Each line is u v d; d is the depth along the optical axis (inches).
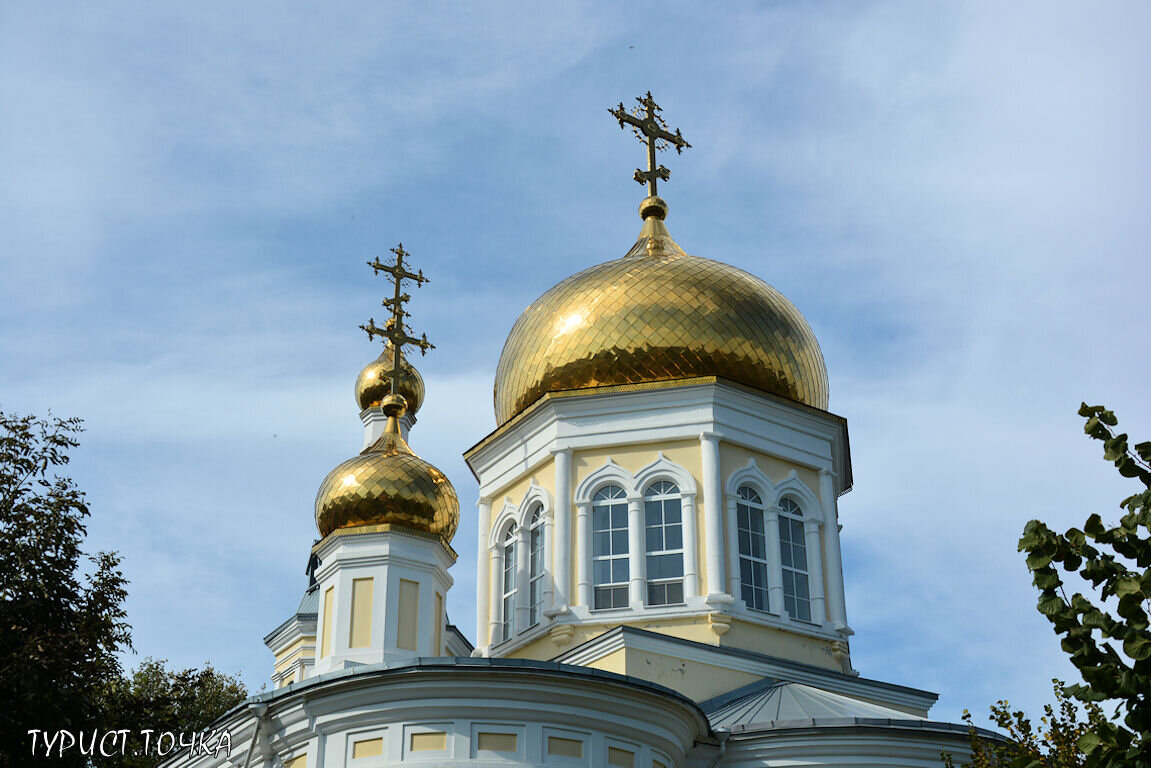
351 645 1136.2
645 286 1221.1
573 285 1257.4
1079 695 556.4
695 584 1107.9
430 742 860.6
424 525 1194.6
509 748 860.0
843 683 1105.4
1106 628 542.9
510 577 1213.7
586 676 865.5
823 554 1183.6
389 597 1149.7
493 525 1235.2
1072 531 563.8
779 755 943.0
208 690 1828.2
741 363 1193.4
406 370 1549.0
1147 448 574.6
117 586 959.6
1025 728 859.4
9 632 900.0
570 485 1165.1
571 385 1202.0
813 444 1213.7
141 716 1056.2
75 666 924.0
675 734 916.6
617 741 887.1
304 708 895.7
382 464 1210.6
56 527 934.4
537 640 1135.6
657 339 1189.1
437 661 861.8
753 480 1164.5
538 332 1239.5
